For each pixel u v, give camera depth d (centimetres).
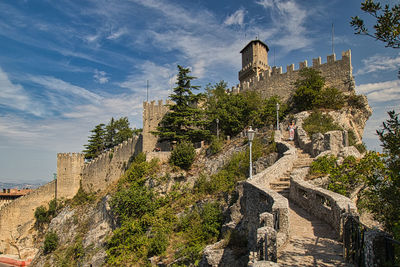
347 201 1081
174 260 2331
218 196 2906
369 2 763
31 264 4575
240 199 1956
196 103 5369
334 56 3956
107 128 7744
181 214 3017
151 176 3875
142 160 4478
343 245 905
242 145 3491
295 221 1230
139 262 2673
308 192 1361
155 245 2623
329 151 1975
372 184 957
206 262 1555
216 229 2466
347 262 845
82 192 5862
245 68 6369
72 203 5494
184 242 2545
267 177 1720
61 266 3834
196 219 2788
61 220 5103
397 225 760
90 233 4038
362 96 3509
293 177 1602
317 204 1277
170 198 3512
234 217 2111
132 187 3831
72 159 6125
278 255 901
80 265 3553
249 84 5128
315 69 4116
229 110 4412
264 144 3139
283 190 1664
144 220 3167
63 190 6016
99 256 3231
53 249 4616
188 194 3400
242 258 1431
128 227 3139
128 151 5378
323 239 1027
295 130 2997
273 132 3153
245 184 1598
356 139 3216
